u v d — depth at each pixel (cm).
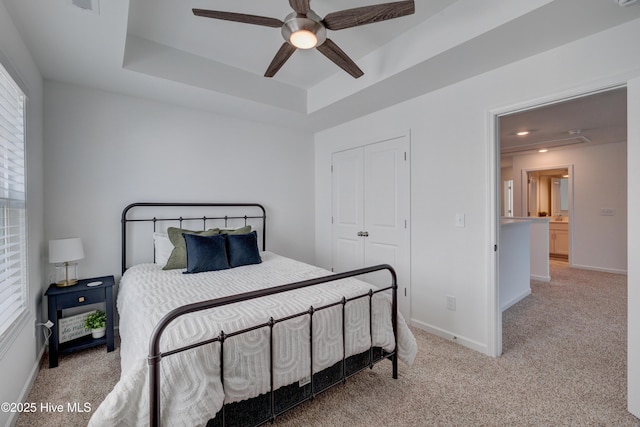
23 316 174
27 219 183
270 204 369
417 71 222
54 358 209
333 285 192
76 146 247
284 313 148
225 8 190
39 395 179
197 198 311
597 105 309
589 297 376
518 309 334
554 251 697
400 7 142
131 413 107
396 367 195
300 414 163
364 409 167
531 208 689
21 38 175
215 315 140
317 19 155
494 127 223
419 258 278
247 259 268
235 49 241
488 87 223
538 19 159
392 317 193
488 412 164
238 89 273
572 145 513
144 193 280
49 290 218
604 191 509
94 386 188
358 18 151
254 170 354
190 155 306
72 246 222
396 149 297
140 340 128
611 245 505
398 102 290
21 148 179
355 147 347
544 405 170
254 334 134
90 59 203
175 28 212
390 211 306
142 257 280
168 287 194
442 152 256
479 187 232
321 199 403
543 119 357
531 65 200
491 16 169
